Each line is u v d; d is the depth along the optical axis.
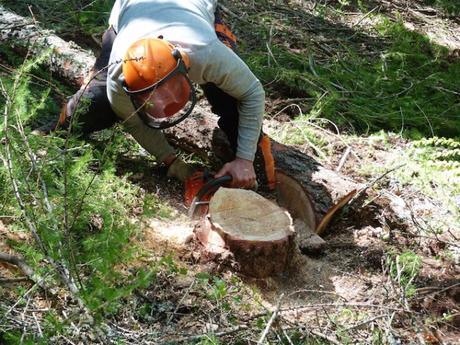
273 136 4.77
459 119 5.66
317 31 6.96
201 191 3.69
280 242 3.38
